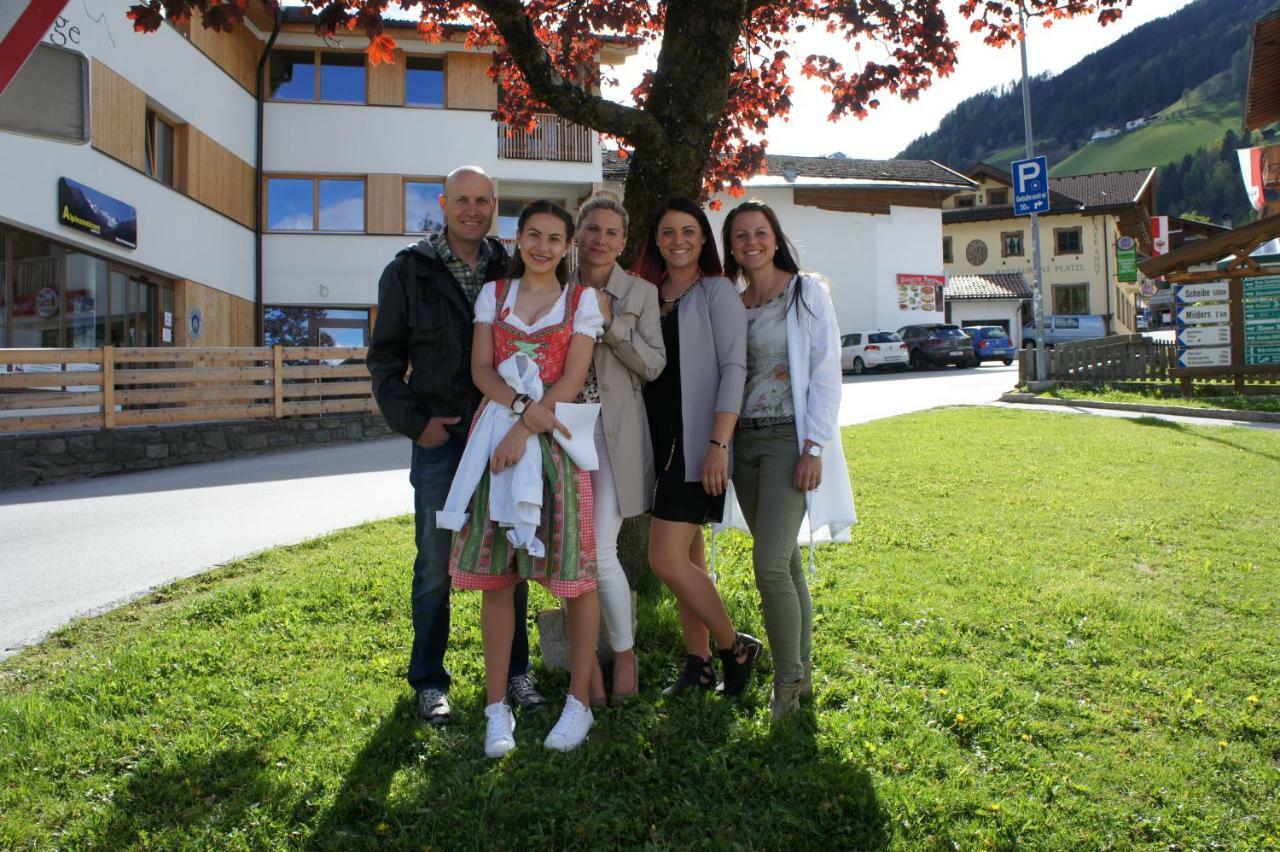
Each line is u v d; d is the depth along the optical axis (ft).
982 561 19.19
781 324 12.23
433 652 12.57
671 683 13.12
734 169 25.09
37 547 23.38
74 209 48.03
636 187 16.61
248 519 26.55
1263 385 52.60
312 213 78.07
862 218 111.34
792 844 9.23
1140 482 27.35
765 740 11.17
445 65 79.87
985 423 42.52
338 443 49.26
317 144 77.41
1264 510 23.31
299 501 29.63
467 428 12.26
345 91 78.43
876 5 22.34
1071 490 26.40
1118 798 10.09
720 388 11.73
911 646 14.35
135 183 55.67
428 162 79.61
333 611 16.58
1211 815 9.75
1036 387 60.18
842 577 18.04
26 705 12.42
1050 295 153.17
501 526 10.92
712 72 16.38
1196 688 12.73
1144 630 14.82
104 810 9.86
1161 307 196.75
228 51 70.38
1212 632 14.84
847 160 126.11
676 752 10.84
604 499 11.85
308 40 75.66
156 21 14.89
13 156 43.70
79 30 49.01
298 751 11.09
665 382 12.39
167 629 15.85
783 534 11.77
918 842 9.20
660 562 12.09
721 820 9.52
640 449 12.07
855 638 14.71
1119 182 161.79
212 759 10.93
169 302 62.34
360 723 11.95
